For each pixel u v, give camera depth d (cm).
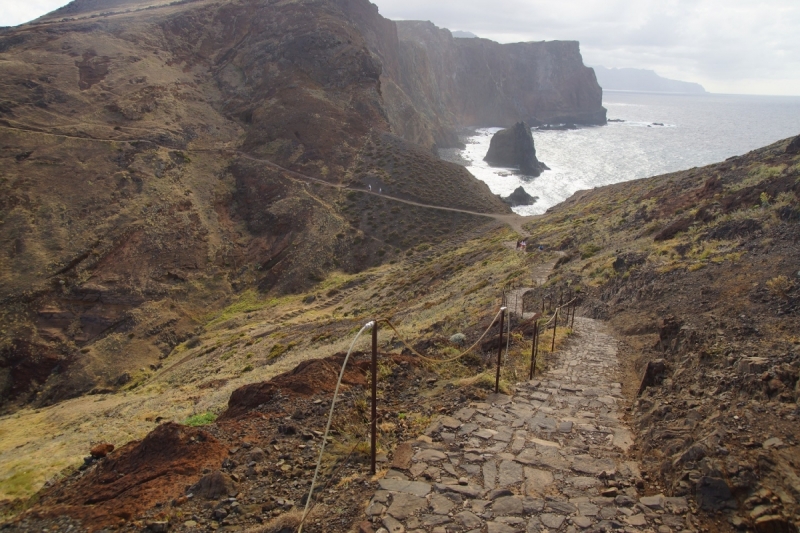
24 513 577
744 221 1661
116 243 5366
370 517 489
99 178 6050
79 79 7806
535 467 594
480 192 6900
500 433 689
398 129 12794
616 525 470
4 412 3947
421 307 2830
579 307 1892
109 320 4672
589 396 878
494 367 1043
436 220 6038
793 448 534
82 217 5581
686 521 470
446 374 992
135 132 7075
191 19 10100
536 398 857
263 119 7850
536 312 1809
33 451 1545
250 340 3547
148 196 5981
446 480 560
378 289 4303
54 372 4225
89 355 4269
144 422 1619
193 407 1683
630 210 3080
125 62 8438
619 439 682
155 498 547
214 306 5112
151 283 5116
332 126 7794
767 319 982
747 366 759
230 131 7850
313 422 739
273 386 891
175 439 680
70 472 941
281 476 590
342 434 701
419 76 18638
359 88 8856
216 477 564
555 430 707
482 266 3528
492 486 548
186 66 9181
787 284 1098
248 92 8744
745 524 452
